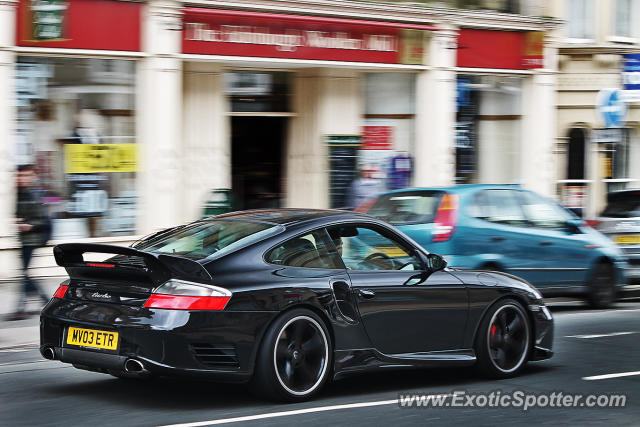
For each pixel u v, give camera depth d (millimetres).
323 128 22703
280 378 7844
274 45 20672
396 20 22766
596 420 7707
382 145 23547
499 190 14672
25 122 17578
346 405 8047
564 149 27953
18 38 17203
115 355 7562
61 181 18109
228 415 7582
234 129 21984
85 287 8031
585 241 15648
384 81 23500
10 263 16906
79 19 17953
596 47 27562
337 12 21625
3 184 16953
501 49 25109
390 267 8789
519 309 9586
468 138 24922
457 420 7625
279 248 8109
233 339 7566
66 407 7969
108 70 18609
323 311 8086
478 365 9367
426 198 14188
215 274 7664
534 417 7789
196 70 20766
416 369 9359
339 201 23000
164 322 7391
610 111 25219
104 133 18625
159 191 19156
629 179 29391
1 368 9953
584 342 12164
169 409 7844
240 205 22156
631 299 18188
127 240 18938
